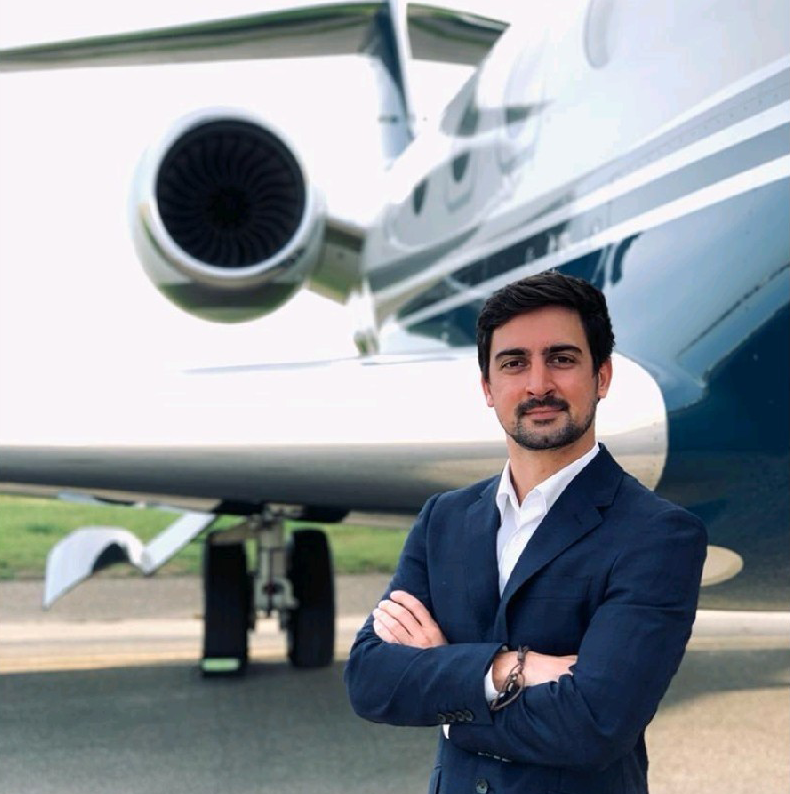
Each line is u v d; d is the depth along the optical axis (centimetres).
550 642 171
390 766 439
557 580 170
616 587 166
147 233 693
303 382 443
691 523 169
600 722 161
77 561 706
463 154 647
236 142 713
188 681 618
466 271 625
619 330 418
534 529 177
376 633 184
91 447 418
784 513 379
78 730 501
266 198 725
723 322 373
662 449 382
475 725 170
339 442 411
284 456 416
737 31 383
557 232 494
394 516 486
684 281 391
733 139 375
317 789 409
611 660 162
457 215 647
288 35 848
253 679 622
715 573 411
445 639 182
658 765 445
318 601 643
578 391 174
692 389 379
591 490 173
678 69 414
